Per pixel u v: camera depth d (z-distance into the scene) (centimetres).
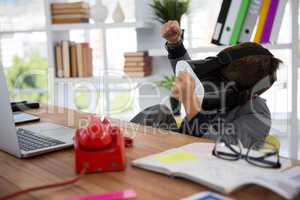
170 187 66
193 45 252
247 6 209
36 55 284
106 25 244
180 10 232
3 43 289
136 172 75
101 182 70
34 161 85
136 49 268
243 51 116
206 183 65
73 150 93
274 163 74
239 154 80
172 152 85
